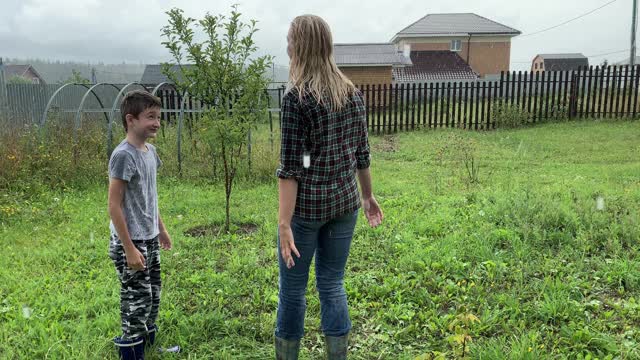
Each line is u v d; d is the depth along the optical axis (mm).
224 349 3119
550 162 10250
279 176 2344
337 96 2338
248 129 5941
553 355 2881
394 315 3490
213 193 7820
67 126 9977
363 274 4262
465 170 9406
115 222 2645
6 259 4867
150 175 2885
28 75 64062
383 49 33562
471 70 40969
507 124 16125
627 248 4559
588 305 3465
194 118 10250
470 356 2922
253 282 4215
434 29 50125
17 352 3131
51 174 8125
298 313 2627
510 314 3393
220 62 5770
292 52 2369
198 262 4762
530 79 16219
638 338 3033
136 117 2707
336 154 2393
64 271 4602
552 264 4211
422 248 4746
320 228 2529
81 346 3137
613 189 6902
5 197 6867
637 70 15992
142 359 2943
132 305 2838
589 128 14766
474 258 4461
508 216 5422
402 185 8117
